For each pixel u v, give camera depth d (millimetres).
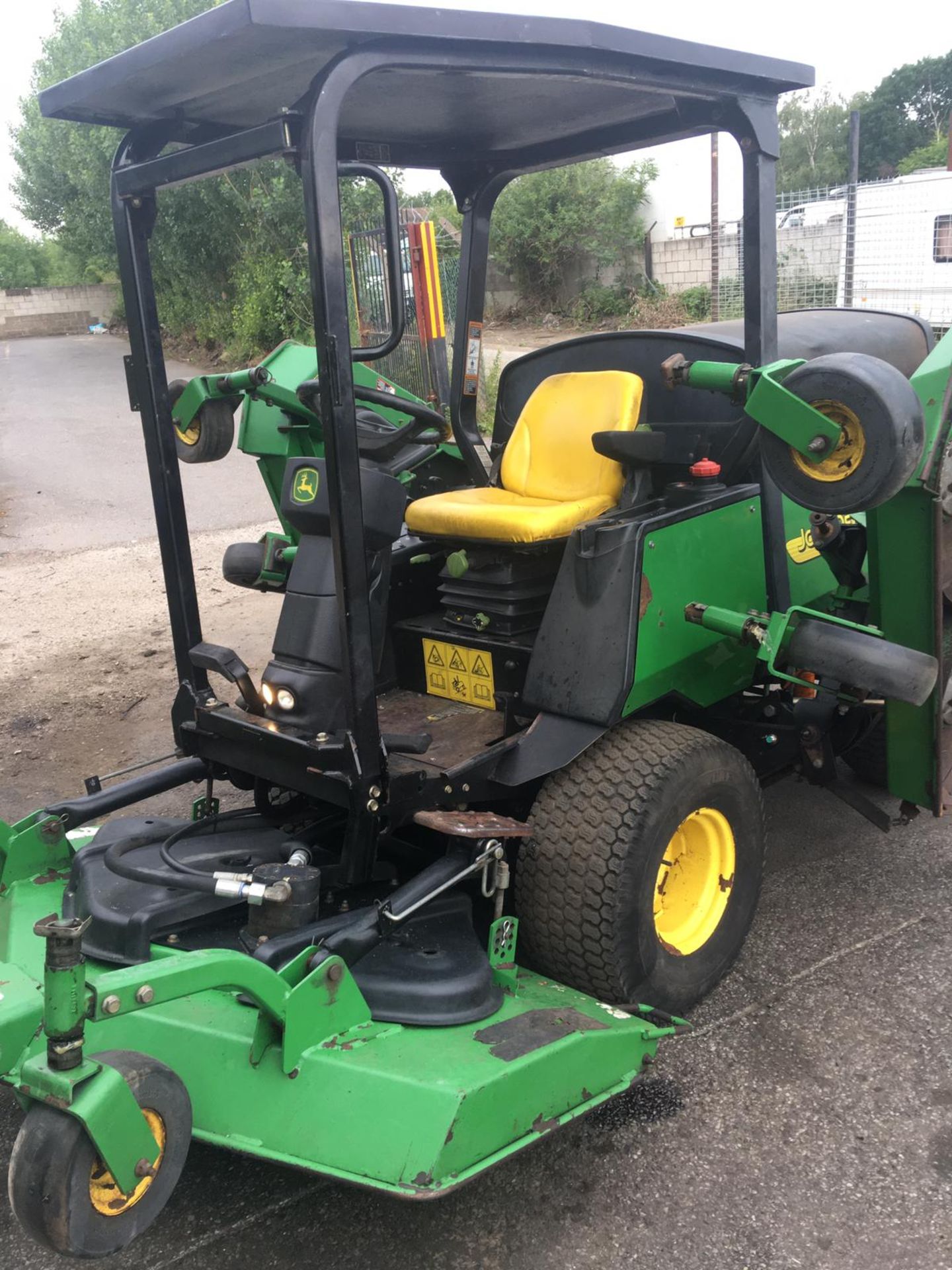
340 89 2102
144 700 5441
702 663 2914
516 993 2455
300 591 2627
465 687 3176
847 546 3328
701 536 2848
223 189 16719
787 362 2547
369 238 10977
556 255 19391
